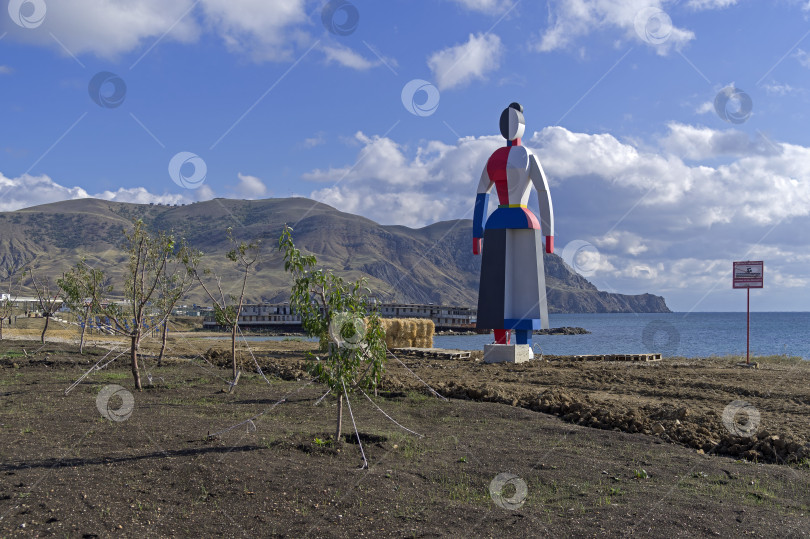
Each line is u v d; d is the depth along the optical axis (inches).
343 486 298.0
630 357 1113.4
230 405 522.9
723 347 2149.4
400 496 288.4
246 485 292.4
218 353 1048.2
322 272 363.6
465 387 621.0
